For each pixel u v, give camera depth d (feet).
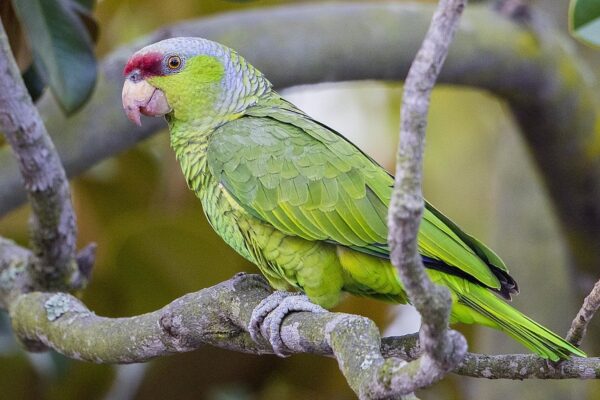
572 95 31.48
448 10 12.83
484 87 31.42
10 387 30.53
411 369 13.33
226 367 31.24
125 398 30.89
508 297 21.02
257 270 30.48
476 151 39.68
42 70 23.71
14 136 21.90
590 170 32.27
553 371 16.62
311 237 20.94
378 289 21.39
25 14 23.50
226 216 22.02
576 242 33.42
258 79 23.70
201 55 23.15
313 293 21.48
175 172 32.89
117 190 32.53
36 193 22.80
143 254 30.12
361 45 29.27
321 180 21.16
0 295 24.94
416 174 12.98
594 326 33.27
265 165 21.45
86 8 25.86
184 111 23.11
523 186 34.73
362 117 39.68
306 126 22.02
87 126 27.30
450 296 13.07
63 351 21.99
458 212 39.27
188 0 33.76
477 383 33.94
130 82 23.39
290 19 28.91
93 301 30.81
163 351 20.22
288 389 31.76
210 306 19.44
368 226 20.85
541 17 32.40
